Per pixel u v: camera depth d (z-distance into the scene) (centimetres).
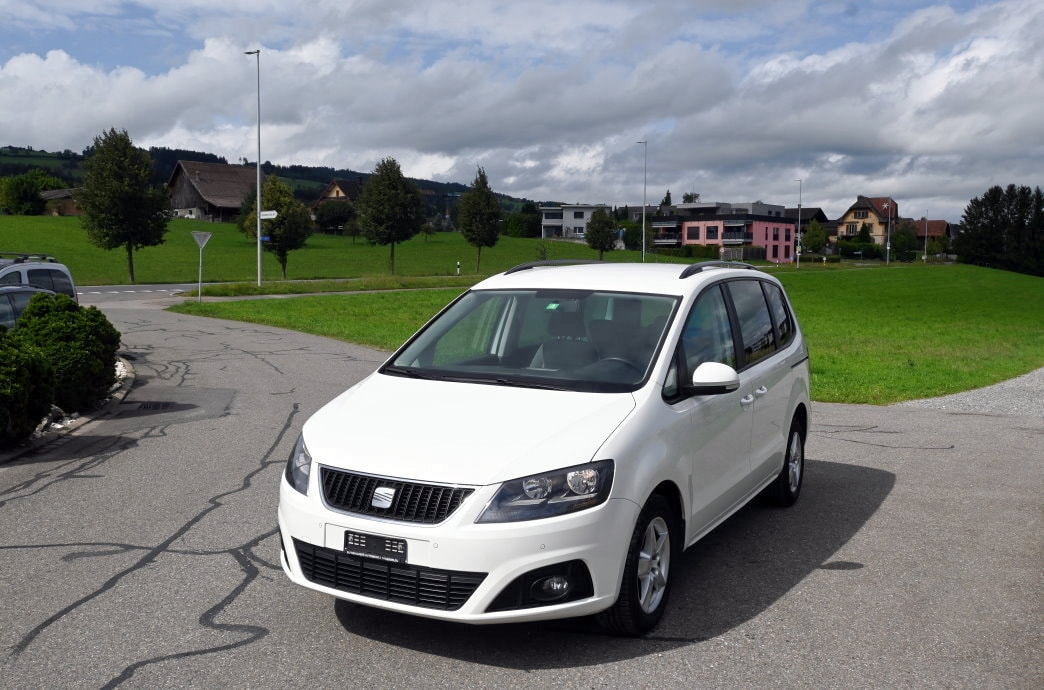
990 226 12488
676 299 514
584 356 484
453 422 422
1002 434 983
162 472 756
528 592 377
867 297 6044
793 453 666
